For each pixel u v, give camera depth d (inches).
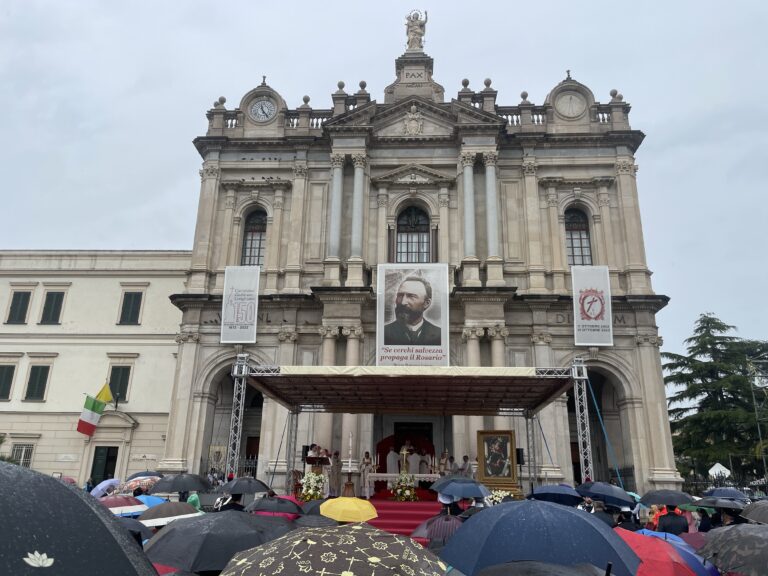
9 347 1611.7
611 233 1334.9
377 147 1405.0
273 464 1197.1
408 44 1517.0
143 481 761.6
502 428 1200.8
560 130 1407.5
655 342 1237.1
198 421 1238.3
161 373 1574.8
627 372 1231.5
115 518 138.8
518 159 1392.7
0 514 112.0
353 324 1240.2
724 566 260.1
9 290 1653.5
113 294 1641.2
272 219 1385.3
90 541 118.3
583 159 1380.4
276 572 161.0
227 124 1476.4
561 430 1194.6
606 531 238.1
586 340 1223.5
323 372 864.3
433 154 1393.9
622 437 1239.5
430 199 1370.6
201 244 1353.3
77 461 1519.4
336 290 1243.2
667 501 517.7
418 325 1198.3
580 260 1355.8
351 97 1444.4
